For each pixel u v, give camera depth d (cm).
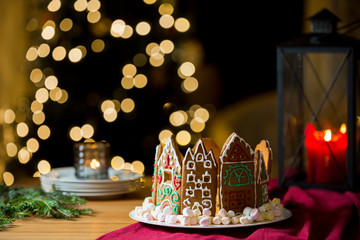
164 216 94
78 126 246
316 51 133
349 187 132
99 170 130
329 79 154
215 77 337
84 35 233
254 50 334
